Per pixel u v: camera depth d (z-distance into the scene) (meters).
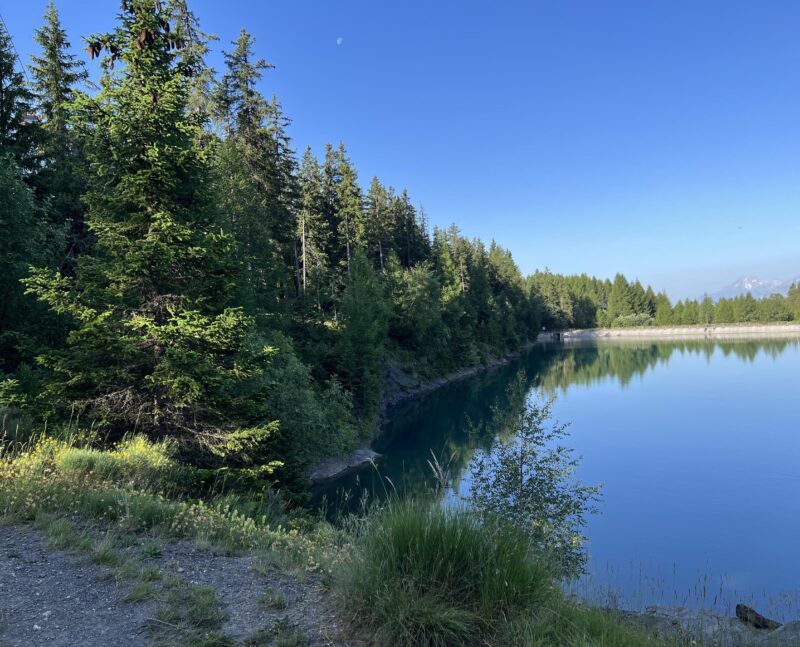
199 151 11.81
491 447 13.39
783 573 15.42
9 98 21.05
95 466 6.78
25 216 14.64
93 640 3.20
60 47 24.91
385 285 55.00
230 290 12.28
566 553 11.13
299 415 21.19
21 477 5.87
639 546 17.69
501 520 4.30
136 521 5.38
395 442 31.97
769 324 144.88
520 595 3.66
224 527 5.81
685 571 15.52
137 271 10.65
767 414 38.94
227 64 30.81
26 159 21.58
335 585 4.02
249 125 31.83
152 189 10.88
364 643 3.34
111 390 10.63
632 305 165.62
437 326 59.91
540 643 3.27
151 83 11.05
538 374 67.88
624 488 23.70
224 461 11.14
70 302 10.50
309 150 52.66
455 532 3.82
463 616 3.38
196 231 11.59
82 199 11.07
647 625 5.41
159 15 11.72
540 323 136.38
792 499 21.83
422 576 3.58
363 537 4.20
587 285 181.38
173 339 10.53
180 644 3.19
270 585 4.31
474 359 69.88
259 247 28.27
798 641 5.95
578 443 31.84
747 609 8.78
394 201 73.06
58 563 4.30
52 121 23.86
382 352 43.75
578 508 12.52
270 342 21.72
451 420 38.31
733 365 71.56
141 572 4.21
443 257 81.25
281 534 6.42
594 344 122.12
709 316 154.75
